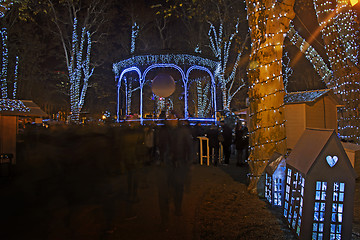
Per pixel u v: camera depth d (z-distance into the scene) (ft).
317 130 12.55
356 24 31.19
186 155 16.66
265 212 16.10
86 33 88.63
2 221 14.60
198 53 46.26
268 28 19.79
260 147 20.07
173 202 18.15
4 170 29.22
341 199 10.98
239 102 105.29
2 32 71.97
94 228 13.71
